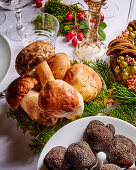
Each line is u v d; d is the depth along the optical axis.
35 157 0.41
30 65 0.40
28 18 0.63
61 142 0.38
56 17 0.63
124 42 0.49
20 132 0.44
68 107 0.37
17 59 0.41
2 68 0.47
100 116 0.40
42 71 0.41
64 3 0.68
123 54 0.48
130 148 0.35
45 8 0.66
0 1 0.56
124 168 0.36
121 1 0.71
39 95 0.38
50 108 0.37
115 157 0.35
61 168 0.34
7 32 0.62
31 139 0.43
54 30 0.59
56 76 0.45
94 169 0.35
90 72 0.45
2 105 0.47
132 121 0.43
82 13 0.64
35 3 0.69
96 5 0.48
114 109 0.46
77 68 0.45
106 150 0.36
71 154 0.34
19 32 0.61
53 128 0.41
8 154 0.41
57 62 0.45
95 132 0.36
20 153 0.41
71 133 0.39
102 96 0.45
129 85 0.46
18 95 0.40
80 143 0.35
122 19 0.66
